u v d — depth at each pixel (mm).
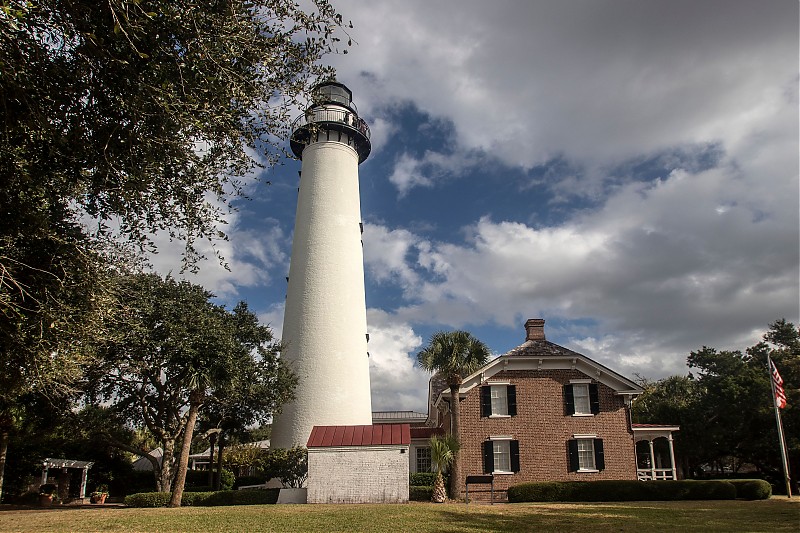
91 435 31172
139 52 7371
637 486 26797
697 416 39250
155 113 8336
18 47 7285
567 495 26891
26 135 8203
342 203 35656
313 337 32844
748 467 50719
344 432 27875
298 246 35281
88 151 8648
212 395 28953
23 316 8859
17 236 9000
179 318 27094
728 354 48688
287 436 31625
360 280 35406
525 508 21719
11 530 15383
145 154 8812
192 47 7988
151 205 9914
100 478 42250
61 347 10234
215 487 37312
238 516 18562
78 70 7938
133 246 10914
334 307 33469
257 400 30312
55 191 9227
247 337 31203
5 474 34750
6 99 7641
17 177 8445
